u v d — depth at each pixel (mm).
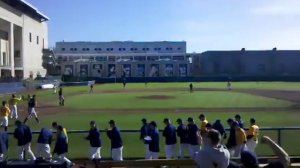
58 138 16188
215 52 138500
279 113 39594
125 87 94875
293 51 135250
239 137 15547
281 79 121875
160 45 170000
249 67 137000
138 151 19828
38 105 50062
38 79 97750
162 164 14258
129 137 24078
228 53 138250
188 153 18766
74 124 32188
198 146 17672
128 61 139375
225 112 40938
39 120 35375
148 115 38656
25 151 17469
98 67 138500
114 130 16672
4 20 92875
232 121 16625
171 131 17578
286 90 77500
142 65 139625
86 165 16406
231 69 138000
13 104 36188
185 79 123000
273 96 62562
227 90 78938
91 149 16625
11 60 97438
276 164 6648
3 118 29547
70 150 19812
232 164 7113
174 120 34406
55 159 13750
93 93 73625
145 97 62469
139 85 104875
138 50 169750
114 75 138875
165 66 140500
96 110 44031
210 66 138750
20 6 102125
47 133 16906
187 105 49188
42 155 16797
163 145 21594
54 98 61531
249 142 16219
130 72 139375
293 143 20906
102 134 25359
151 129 17141
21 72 105938
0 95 68375
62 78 115312
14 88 78812
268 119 34250
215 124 17578
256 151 18656
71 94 71125
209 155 6840
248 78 122938
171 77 123062
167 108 45844
